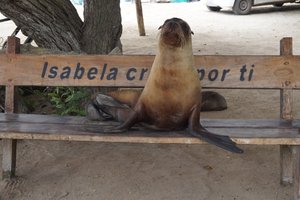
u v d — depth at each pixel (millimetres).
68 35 3982
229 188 2570
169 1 14602
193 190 2551
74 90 3730
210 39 7582
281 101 2723
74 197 2486
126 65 2773
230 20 9828
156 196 2488
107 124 2543
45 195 2508
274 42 7207
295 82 2691
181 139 2256
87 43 4238
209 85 2740
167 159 2953
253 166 2846
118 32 4473
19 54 2805
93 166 2859
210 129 2428
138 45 7055
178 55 2229
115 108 2598
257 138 2250
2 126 2453
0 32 8375
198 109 2346
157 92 2305
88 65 2781
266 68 2707
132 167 2842
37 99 4070
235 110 3949
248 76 2719
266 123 2539
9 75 2805
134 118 2381
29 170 2803
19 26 3973
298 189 2316
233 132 2369
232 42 7262
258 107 4031
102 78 2785
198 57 2738
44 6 3756
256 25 9078
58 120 2607
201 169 2809
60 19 3908
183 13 11148
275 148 3123
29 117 2662
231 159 2947
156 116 2363
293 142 2240
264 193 2516
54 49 3873
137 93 2617
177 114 2338
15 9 3666
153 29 8742
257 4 10742
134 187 2590
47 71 2793
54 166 2859
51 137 2307
